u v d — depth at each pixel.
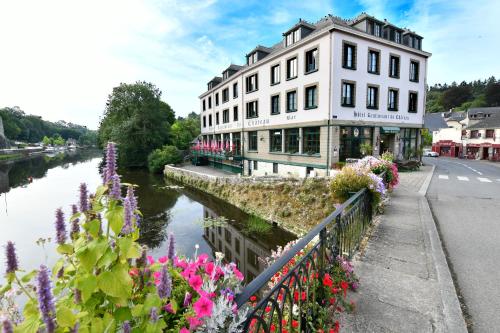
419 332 2.86
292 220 13.04
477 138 40.62
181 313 1.86
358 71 18.59
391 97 21.30
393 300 3.43
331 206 11.91
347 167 6.94
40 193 23.64
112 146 1.55
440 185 13.41
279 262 1.91
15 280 1.44
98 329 1.33
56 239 1.55
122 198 1.52
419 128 23.70
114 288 1.31
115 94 39.62
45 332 1.14
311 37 18.16
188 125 53.66
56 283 1.55
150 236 12.75
